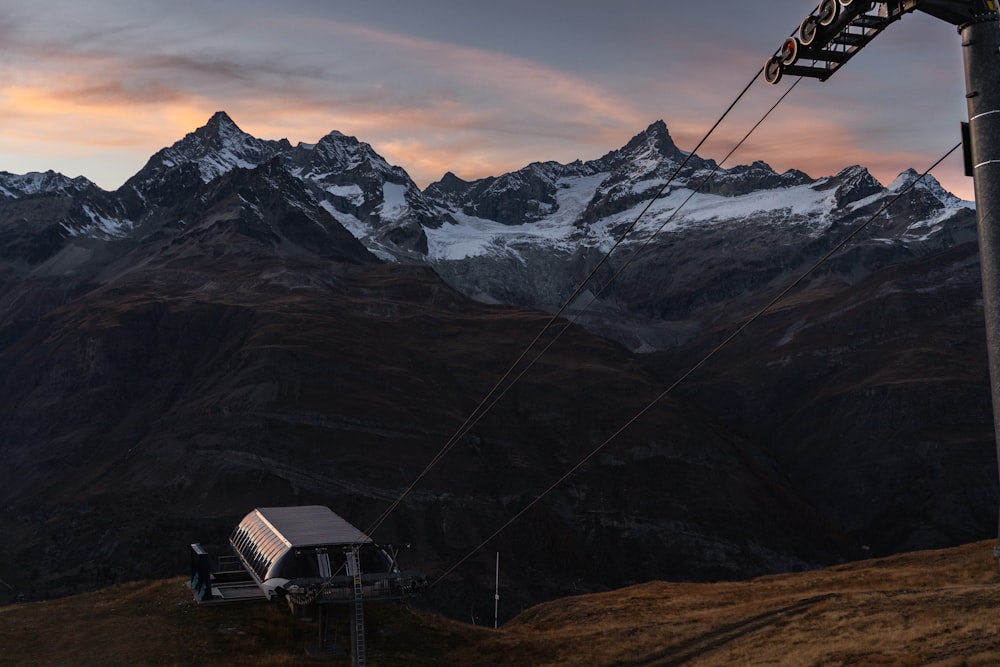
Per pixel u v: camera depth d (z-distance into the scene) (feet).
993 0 43.91
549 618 214.90
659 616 192.85
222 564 196.44
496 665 160.15
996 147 42.93
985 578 172.14
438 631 176.76
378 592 151.33
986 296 43.62
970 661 106.73
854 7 48.80
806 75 55.72
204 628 163.63
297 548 158.40
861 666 117.29
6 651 154.61
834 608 158.40
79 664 148.25
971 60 44.14
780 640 145.38
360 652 141.79
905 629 133.59
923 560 223.92
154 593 186.09
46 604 183.93
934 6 44.62
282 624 167.32
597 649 161.07
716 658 143.54
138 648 154.20
